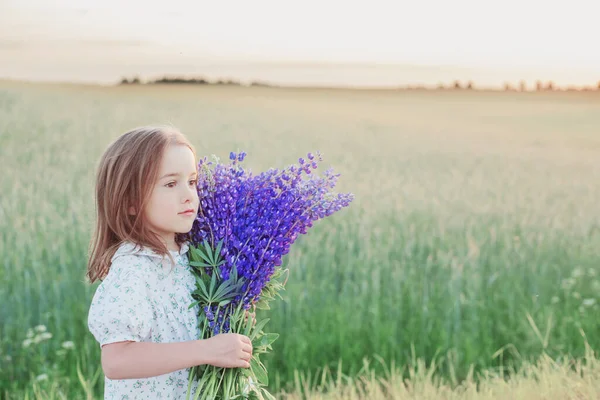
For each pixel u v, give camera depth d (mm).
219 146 11648
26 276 5133
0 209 6812
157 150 1911
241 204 2020
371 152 12062
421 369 3893
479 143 13445
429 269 5488
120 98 15938
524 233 6418
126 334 1838
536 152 12305
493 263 5625
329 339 4312
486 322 4598
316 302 4863
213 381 1927
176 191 1915
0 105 14305
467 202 7719
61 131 12508
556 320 4656
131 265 1909
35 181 8359
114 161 1952
